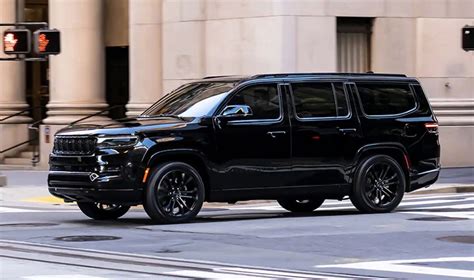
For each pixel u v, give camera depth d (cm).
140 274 1241
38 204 2322
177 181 1781
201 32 3114
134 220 1908
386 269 1275
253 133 1822
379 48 3025
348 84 1934
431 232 1650
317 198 1942
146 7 3278
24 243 1555
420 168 1998
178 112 1847
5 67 3572
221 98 1827
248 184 1827
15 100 3597
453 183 2686
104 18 3525
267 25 2894
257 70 2923
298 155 1861
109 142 1741
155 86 3284
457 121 3108
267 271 1261
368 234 1625
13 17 3609
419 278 1209
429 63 3089
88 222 1877
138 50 3297
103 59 3466
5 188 2655
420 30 3077
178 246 1498
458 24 3114
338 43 2989
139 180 1744
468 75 3136
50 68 3441
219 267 1296
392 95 1981
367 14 2986
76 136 1778
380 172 1962
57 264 1332
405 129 1977
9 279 1204
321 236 1603
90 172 1747
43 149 3372
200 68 3117
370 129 1936
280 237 1593
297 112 1870
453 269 1275
